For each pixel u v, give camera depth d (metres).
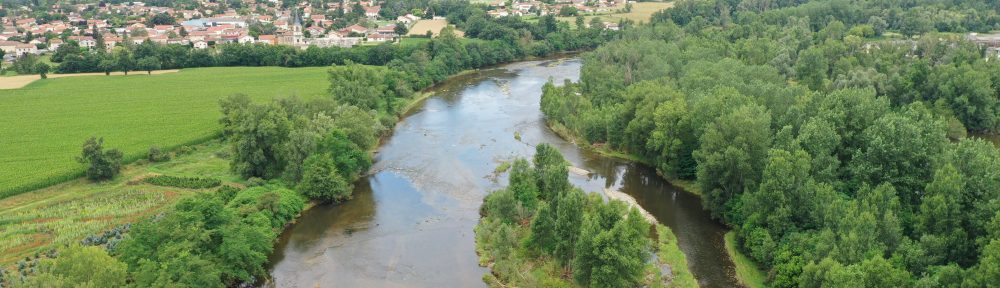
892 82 170.50
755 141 104.44
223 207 92.56
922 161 95.44
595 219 83.62
